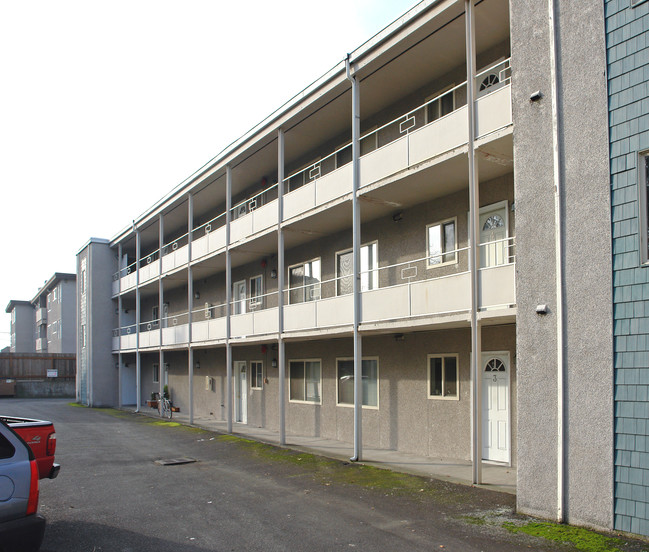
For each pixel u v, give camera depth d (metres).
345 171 14.12
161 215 25.92
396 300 12.38
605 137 7.82
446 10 11.16
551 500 8.02
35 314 64.44
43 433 8.45
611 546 6.82
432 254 13.77
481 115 10.50
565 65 8.37
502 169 11.61
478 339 10.31
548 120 8.55
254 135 18.09
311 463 12.98
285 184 20.00
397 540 7.32
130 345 29.12
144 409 29.17
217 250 20.48
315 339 16.55
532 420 8.35
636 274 7.36
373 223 15.74
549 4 8.58
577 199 8.07
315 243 18.17
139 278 28.16
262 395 20.88
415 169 11.90
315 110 15.72
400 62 13.15
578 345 7.88
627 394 7.33
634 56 7.58
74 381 42.81
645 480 7.05
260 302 21.11
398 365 14.67
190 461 13.51
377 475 11.36
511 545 6.97
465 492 9.67
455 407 13.02
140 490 10.43
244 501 9.52
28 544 6.00
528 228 8.70
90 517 8.62
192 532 7.83
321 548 7.10
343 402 16.72
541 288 8.43
